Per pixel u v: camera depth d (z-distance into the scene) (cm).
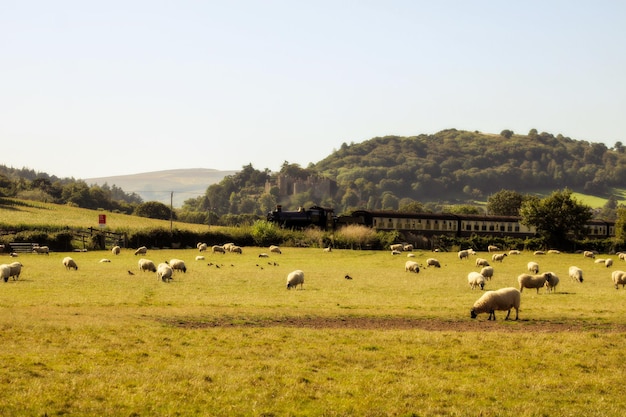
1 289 4147
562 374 2211
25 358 2200
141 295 3972
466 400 1905
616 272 4925
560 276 6119
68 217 14125
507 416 1775
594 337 2798
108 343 2484
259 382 2008
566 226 11762
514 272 6500
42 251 8262
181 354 2355
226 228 12144
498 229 14138
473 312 3291
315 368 2209
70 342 2478
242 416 1722
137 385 1942
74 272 5491
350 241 10912
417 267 6231
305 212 12712
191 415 1716
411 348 2536
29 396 1795
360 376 2122
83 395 1828
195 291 4275
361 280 5341
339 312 3412
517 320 3256
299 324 3075
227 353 2389
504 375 2175
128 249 9569
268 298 3969
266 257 8300
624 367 2317
